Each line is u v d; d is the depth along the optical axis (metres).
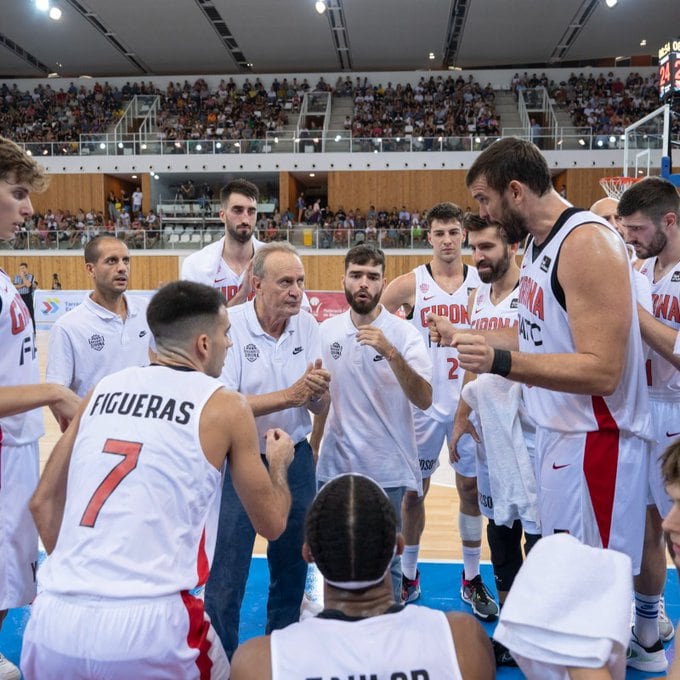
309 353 3.09
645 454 2.34
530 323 2.37
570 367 2.06
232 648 2.57
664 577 2.89
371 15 22.39
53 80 27.84
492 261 3.44
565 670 1.19
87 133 24.19
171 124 25.41
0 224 2.67
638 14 22.30
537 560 1.25
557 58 27.38
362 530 1.36
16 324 2.78
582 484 2.29
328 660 1.30
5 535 2.74
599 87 25.42
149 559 1.72
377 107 25.33
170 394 1.87
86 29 24.22
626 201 3.07
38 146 23.50
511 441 2.94
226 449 1.88
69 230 21.31
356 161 22.61
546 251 2.23
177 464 1.78
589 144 21.47
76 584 1.68
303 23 23.27
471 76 26.25
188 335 1.99
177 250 21.03
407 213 21.84
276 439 2.27
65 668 1.66
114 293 3.54
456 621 1.41
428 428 4.04
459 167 22.30
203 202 22.88
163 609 1.68
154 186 24.33
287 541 2.86
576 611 1.19
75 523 1.75
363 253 3.08
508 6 21.58
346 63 27.94
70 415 2.38
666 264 3.34
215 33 24.58
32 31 24.41
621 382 2.25
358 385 3.18
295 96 26.38
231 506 2.66
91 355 3.51
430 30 23.84
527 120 23.11
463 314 4.48
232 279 4.16
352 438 3.20
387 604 1.42
